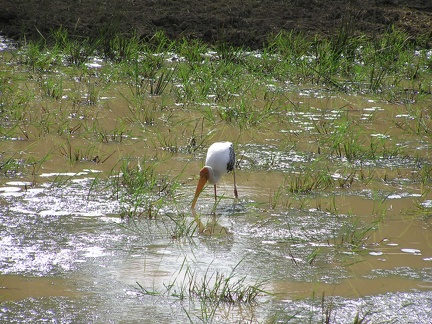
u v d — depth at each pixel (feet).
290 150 54.80
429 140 59.16
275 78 76.89
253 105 66.03
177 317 29.84
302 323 29.76
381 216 42.50
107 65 77.77
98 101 64.44
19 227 38.34
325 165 51.90
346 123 59.72
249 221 41.22
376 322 30.12
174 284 32.89
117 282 32.81
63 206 41.60
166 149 53.42
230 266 35.14
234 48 85.92
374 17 96.73
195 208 42.98
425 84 77.41
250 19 92.38
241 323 29.48
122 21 88.22
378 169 51.55
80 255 35.50
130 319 29.48
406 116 65.72
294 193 46.03
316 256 36.76
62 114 59.93
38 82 69.31
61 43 82.07
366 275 34.73
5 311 29.60
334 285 33.53
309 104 68.03
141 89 69.36
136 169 47.85
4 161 48.37
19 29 85.66
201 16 91.35
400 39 89.81
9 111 59.11
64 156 50.37
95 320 29.32
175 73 75.25
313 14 95.81
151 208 42.09
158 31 87.20
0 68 73.10
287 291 32.71
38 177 46.14
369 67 82.28
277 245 38.04
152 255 35.99
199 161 51.37
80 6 91.61
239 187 46.91
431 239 39.52
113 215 40.88
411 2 102.01
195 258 35.86
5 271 33.32
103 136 54.90
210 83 70.64
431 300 32.27
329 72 78.13
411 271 35.35
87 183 45.44
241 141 56.39
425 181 48.73
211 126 59.67
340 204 44.34
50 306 30.25
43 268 33.83
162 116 61.57
